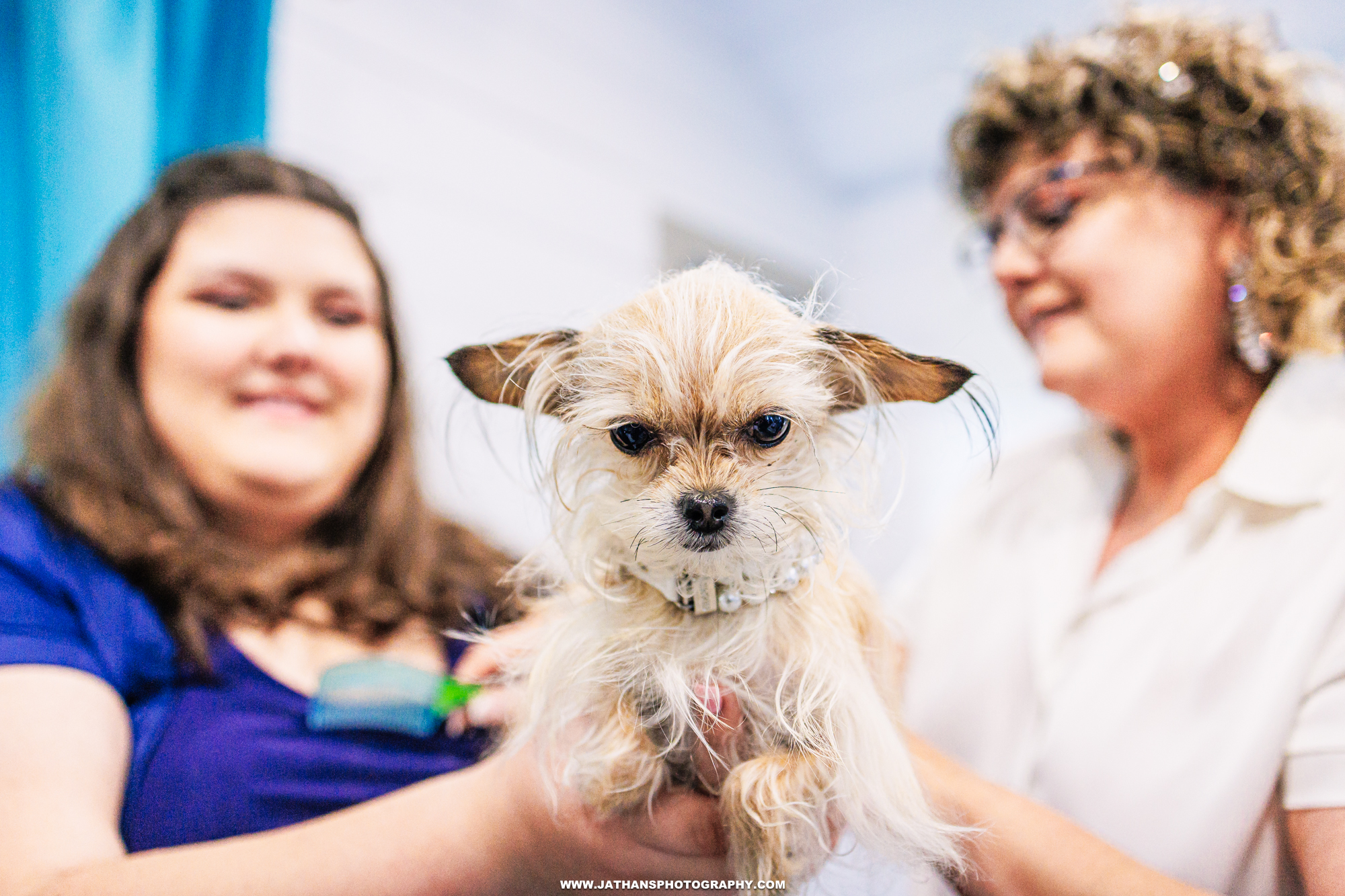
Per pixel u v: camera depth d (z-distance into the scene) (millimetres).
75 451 1681
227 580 1713
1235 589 1553
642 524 1170
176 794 1405
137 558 1586
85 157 2268
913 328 6094
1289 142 1706
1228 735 1426
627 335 1189
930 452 4738
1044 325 1830
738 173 5602
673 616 1236
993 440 1290
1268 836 1371
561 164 4398
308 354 1762
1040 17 4605
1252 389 1828
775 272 1533
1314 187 1684
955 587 2174
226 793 1430
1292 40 4156
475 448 2570
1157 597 1698
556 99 4426
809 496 1244
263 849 1137
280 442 1754
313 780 1519
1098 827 1528
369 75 3568
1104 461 2135
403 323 2152
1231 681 1468
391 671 1688
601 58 4699
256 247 1765
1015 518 2184
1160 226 1709
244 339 1722
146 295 1747
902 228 6285
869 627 1362
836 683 1170
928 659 2107
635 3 4906
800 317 1283
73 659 1376
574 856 1180
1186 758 1464
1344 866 1212
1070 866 1204
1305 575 1453
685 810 1177
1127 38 1937
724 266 1342
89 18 2316
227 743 1482
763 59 5562
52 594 1462
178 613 1588
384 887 1121
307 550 1962
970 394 1256
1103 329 1729
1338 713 1288
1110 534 2014
